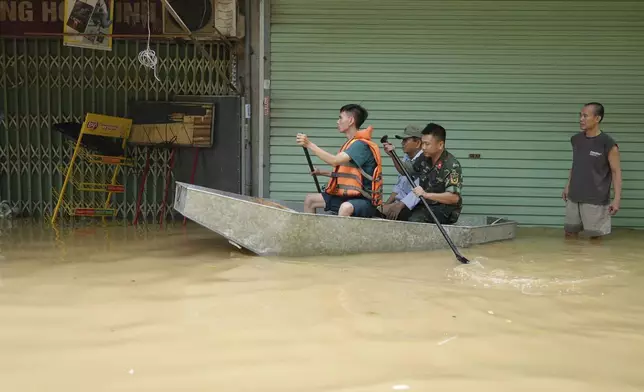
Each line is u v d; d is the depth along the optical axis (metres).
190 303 2.75
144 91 6.65
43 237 5.00
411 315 2.60
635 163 6.45
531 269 3.77
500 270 3.71
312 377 1.87
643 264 4.03
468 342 2.25
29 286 3.06
